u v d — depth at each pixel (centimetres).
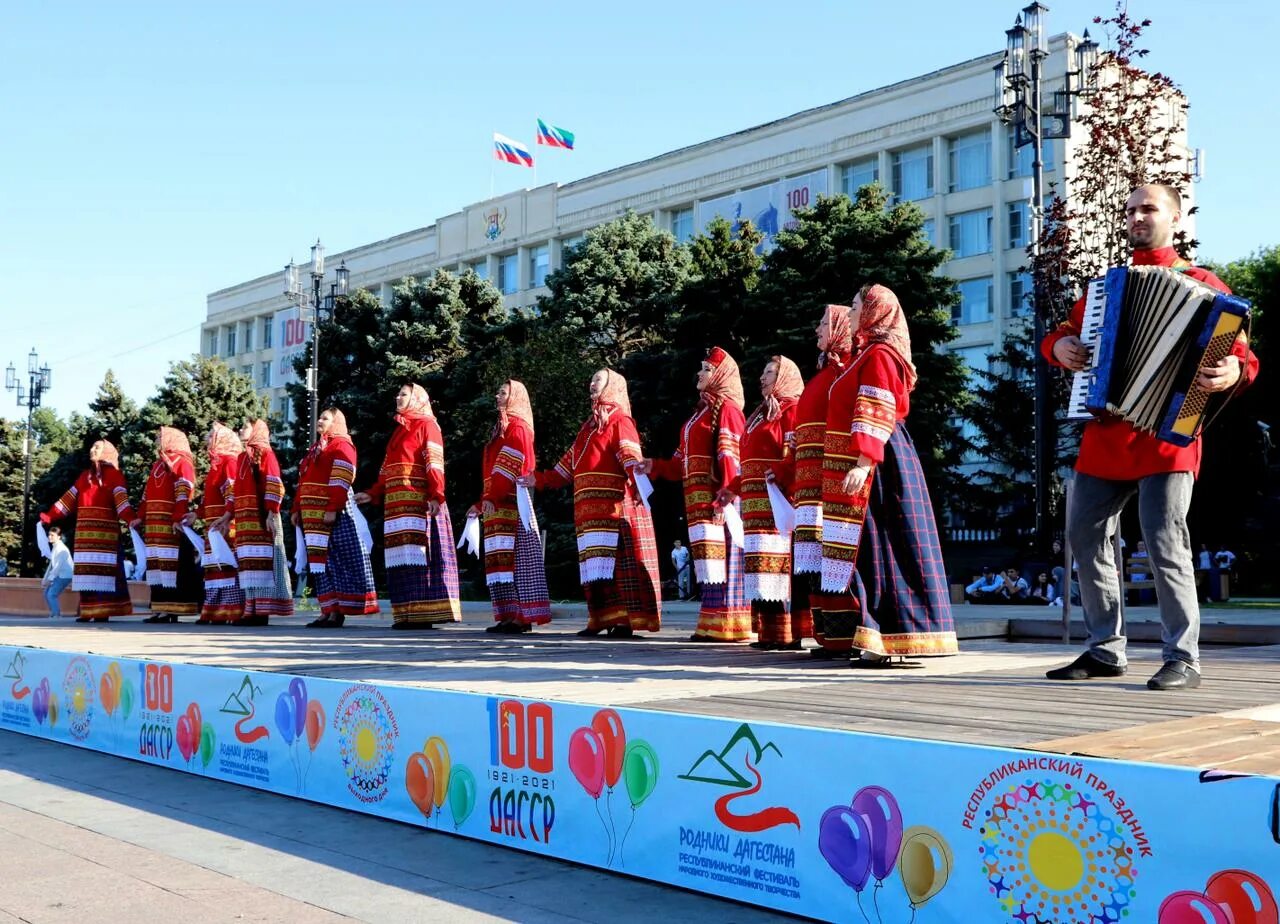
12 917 356
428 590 1020
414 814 468
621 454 907
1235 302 421
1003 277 3753
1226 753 294
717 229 2736
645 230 3231
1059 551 1906
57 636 916
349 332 3531
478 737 443
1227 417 2984
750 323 2600
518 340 3203
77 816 502
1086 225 1473
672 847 373
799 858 337
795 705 418
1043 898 283
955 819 301
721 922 344
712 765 362
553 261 5200
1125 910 268
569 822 407
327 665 623
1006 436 3344
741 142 4503
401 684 488
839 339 635
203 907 365
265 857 426
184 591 1238
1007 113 1744
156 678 627
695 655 689
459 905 364
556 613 1605
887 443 591
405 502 1005
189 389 3909
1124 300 447
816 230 2567
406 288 3456
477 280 3459
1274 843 243
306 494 1054
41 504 4428
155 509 1226
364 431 3334
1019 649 693
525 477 976
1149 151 1452
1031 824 286
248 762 558
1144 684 471
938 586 588
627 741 388
